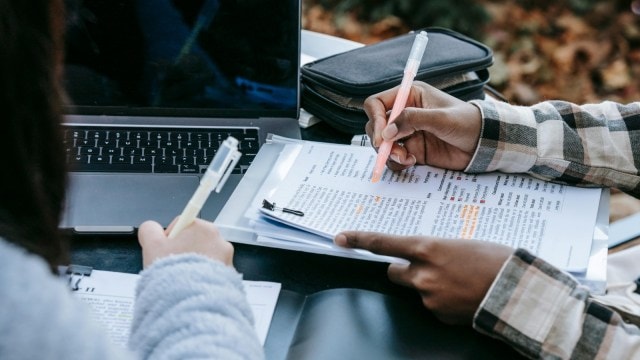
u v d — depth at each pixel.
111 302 0.75
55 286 0.47
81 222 0.86
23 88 0.48
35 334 0.44
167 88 1.04
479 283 0.73
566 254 0.80
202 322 0.56
